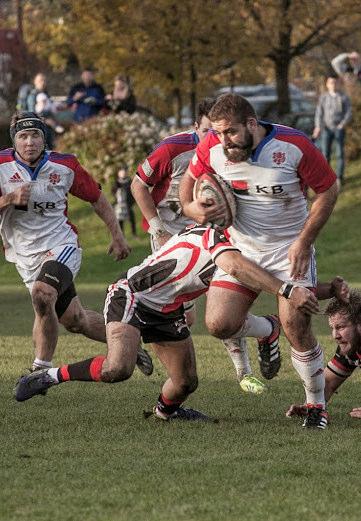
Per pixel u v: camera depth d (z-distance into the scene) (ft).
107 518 53.52
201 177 75.51
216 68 314.14
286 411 86.38
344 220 286.46
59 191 97.91
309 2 314.96
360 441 73.31
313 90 462.19
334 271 254.06
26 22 355.36
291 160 74.38
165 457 67.82
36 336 94.99
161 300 77.10
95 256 278.67
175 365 79.15
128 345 75.46
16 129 96.63
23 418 82.69
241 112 71.87
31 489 59.52
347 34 325.83
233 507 55.52
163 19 302.04
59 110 337.52
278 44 329.11
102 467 64.85
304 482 61.00
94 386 99.55
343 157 298.56
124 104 321.11
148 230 101.60
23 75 409.49
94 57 311.47
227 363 115.03
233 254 75.10
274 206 75.82
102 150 312.50
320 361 78.07
